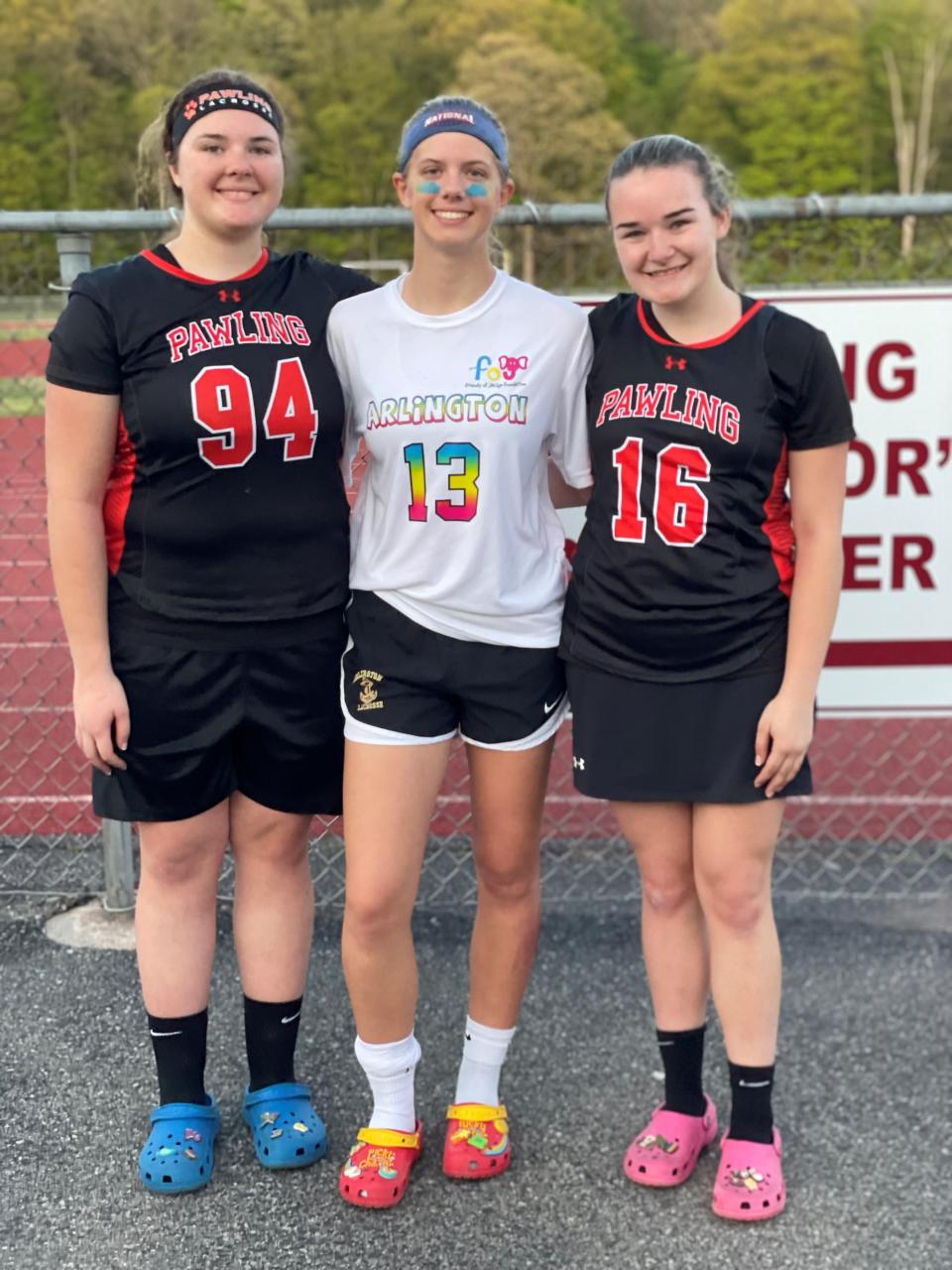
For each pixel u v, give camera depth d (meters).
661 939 2.54
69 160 49.16
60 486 2.35
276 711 2.46
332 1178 2.55
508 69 46.59
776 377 2.29
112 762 2.41
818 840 4.21
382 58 52.44
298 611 2.44
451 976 3.30
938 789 4.72
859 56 53.41
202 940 2.58
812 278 3.88
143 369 2.31
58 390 2.32
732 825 2.40
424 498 2.37
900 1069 2.89
